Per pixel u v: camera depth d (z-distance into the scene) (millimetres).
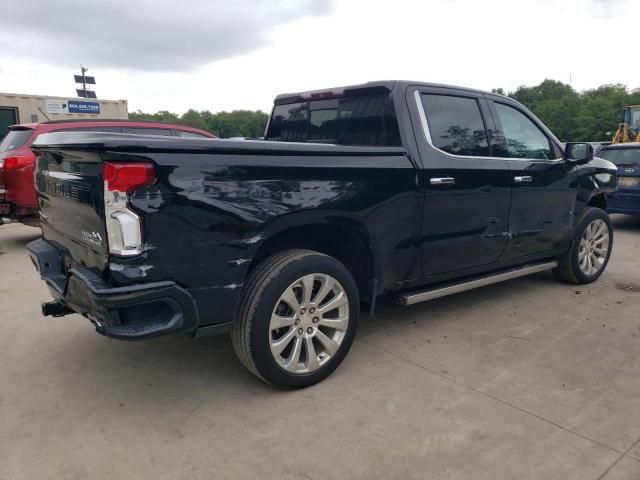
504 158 4273
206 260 2701
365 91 3889
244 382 3309
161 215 2543
